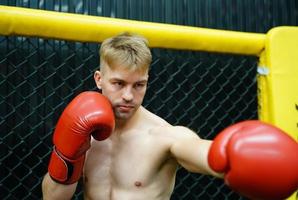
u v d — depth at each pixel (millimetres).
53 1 1829
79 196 1563
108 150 1112
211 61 1800
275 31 1554
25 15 1319
